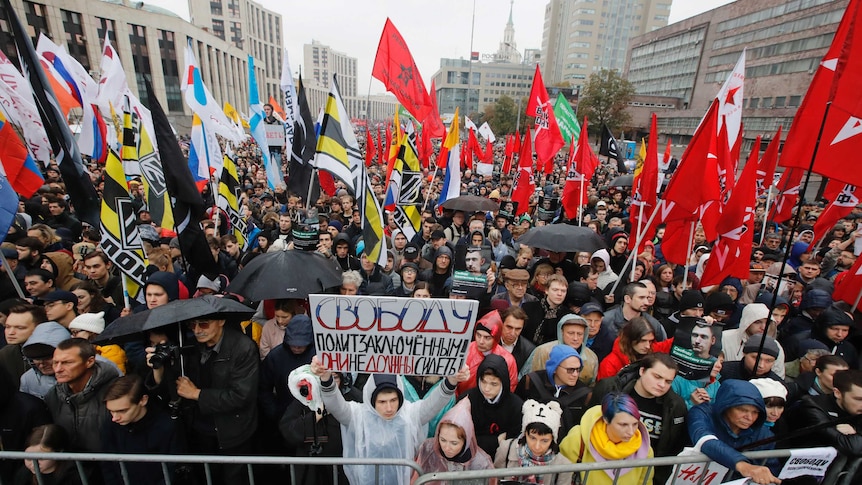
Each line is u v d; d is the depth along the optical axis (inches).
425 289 185.0
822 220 298.7
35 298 182.7
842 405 119.6
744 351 143.2
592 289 229.9
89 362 118.8
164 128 171.6
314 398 112.2
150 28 1808.6
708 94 2311.8
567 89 2284.7
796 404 131.7
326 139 213.2
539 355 158.1
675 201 199.6
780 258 300.4
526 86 4266.7
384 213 339.9
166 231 298.7
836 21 1581.0
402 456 116.0
